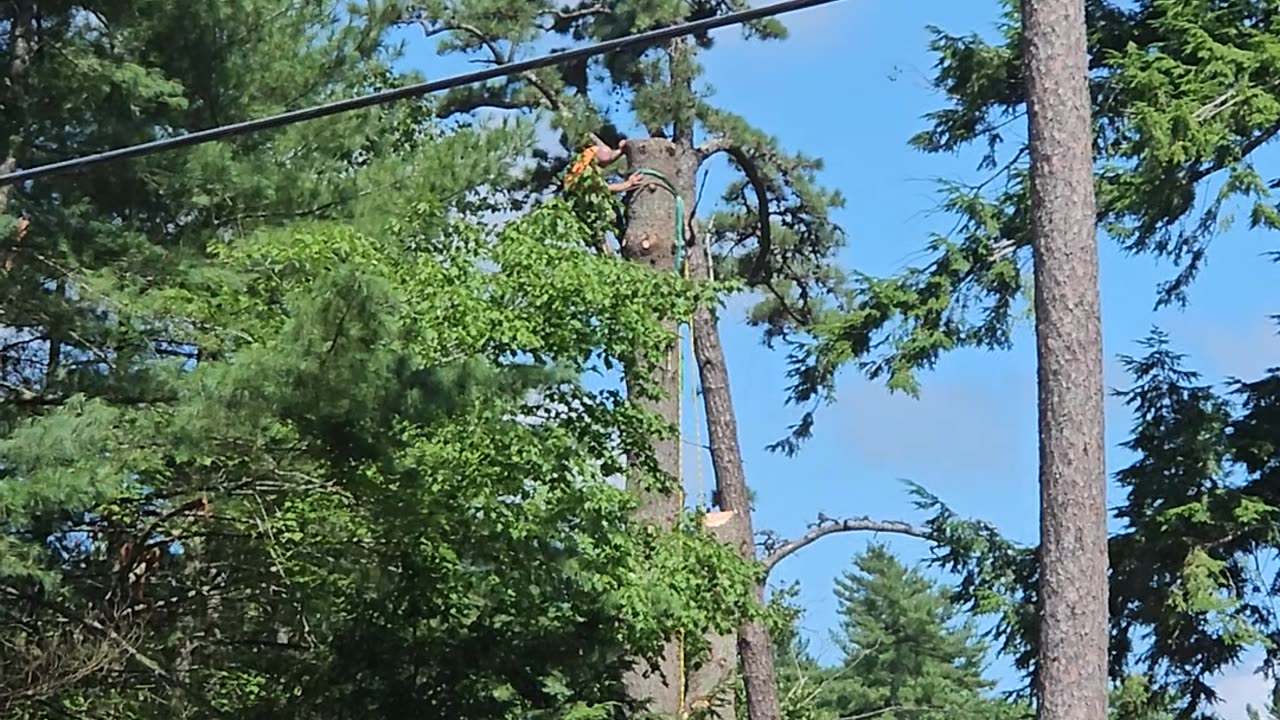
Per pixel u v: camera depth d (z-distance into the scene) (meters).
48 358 13.09
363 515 12.38
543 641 13.54
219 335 12.55
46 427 10.65
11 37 12.92
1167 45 14.99
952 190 15.65
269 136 14.34
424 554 12.64
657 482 13.68
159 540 13.09
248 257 12.59
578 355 12.81
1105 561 8.34
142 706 13.12
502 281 12.74
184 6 13.31
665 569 13.37
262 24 13.93
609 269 12.88
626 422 13.12
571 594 12.91
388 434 11.33
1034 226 8.78
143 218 13.39
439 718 13.23
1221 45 14.33
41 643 12.09
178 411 11.17
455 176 14.18
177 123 13.54
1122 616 15.44
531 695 14.02
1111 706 15.43
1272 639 15.01
